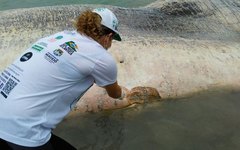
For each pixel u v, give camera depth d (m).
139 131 2.59
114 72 1.76
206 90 3.06
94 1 5.56
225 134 2.57
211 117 2.76
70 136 2.50
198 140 2.50
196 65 3.11
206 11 3.84
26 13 3.27
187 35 3.46
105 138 2.50
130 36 3.19
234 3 3.97
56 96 1.66
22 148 1.59
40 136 1.64
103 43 1.78
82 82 1.72
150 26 3.47
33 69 1.65
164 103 2.91
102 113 2.78
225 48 3.36
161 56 3.07
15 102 1.61
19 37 2.96
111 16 1.75
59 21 3.18
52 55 1.67
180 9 3.79
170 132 2.58
